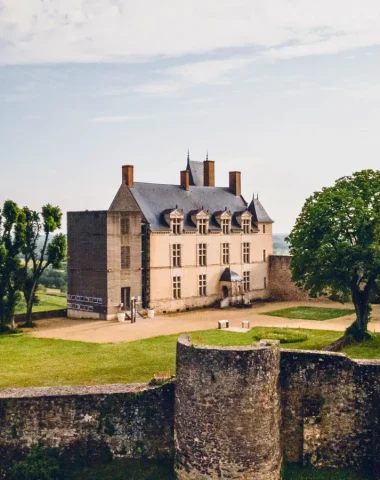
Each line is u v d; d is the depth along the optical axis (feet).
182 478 64.75
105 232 167.32
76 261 175.63
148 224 183.52
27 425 69.26
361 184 124.77
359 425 68.95
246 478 62.08
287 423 69.97
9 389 71.87
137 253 177.99
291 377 69.97
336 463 69.46
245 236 220.43
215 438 62.49
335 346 113.39
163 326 155.02
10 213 152.76
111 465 69.10
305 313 180.04
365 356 108.68
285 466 69.00
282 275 226.17
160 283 188.03
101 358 113.39
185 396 64.39
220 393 62.34
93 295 171.42
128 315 171.32
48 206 159.02
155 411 69.92
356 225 116.88
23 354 118.32
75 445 69.67
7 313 150.20
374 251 114.11
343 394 69.21
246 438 62.13
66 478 67.36
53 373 101.24
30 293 159.43
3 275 150.61
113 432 69.92
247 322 150.92
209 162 225.56
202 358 63.05
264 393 63.21
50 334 144.05
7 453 69.15
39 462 67.05
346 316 171.01
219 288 210.18
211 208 213.66
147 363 108.37
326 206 121.80
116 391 70.38
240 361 62.13
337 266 119.65
